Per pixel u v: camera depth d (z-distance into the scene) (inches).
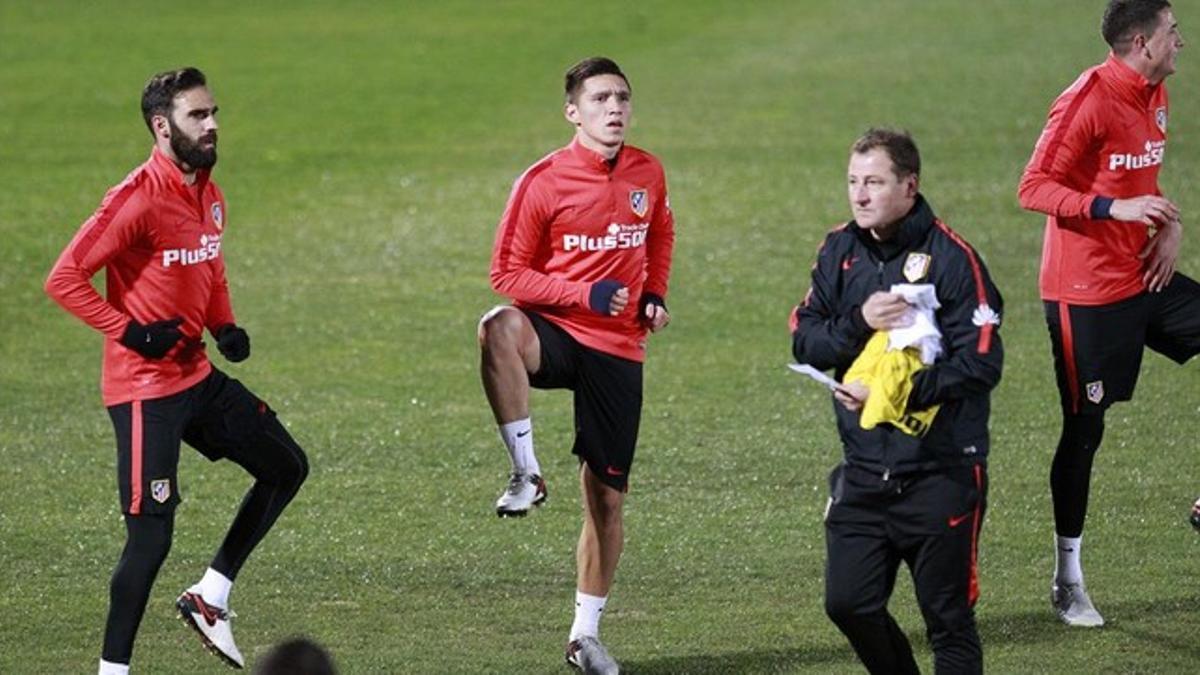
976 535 894.4
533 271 1072.8
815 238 2255.2
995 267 2084.2
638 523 1309.1
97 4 4402.1
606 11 4308.6
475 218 2399.1
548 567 1229.7
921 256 884.0
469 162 2760.8
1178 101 3051.2
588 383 1077.1
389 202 2504.9
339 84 3444.9
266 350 1819.6
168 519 1013.8
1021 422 1541.6
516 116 3117.6
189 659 1083.9
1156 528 1277.1
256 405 1054.4
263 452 1050.7
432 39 3946.9
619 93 1060.5
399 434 1545.3
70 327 1919.3
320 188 2600.9
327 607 1158.3
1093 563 1211.9
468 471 1444.4
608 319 1075.9
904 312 866.1
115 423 1015.0
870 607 903.1
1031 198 1121.4
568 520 1326.3
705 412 1590.8
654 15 4249.5
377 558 1247.5
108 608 1146.0
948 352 880.3
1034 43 3737.7
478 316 1943.9
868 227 887.1
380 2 4463.6
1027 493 1365.7
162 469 1008.2
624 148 1082.7
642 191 1081.4
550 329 1080.8
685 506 1344.7
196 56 3752.5
